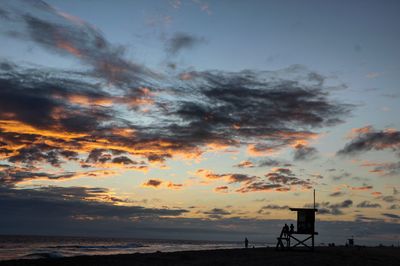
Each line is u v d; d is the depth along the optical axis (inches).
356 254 1685.5
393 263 1378.0
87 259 1224.8
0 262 1138.0
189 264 1167.0
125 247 4296.3
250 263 1196.5
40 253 2529.5
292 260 1300.4
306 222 1769.2
